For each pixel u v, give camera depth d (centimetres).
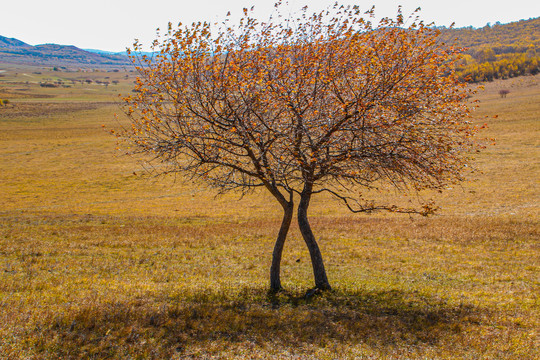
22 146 8769
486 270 1891
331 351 923
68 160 7462
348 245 2523
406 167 1270
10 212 4141
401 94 1251
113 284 1565
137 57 1239
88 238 2705
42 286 1480
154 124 1276
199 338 977
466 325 1119
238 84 1223
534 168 5359
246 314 1173
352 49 1253
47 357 832
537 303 1341
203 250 2416
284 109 1288
